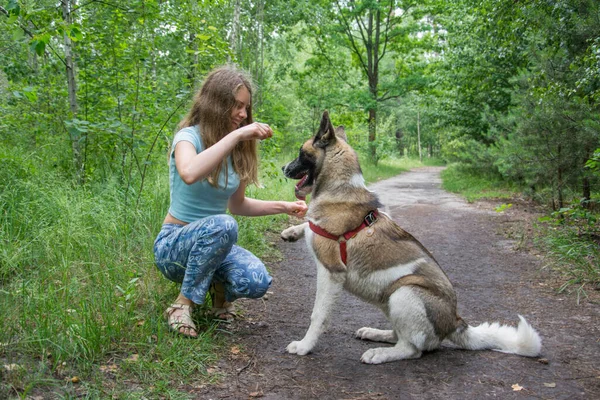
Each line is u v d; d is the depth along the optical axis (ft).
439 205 38.06
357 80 94.58
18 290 10.53
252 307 13.43
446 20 54.44
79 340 8.97
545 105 26.73
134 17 21.20
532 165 29.37
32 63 30.89
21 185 15.76
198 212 10.82
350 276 10.75
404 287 10.19
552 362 10.28
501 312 13.80
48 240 12.99
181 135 10.24
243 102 10.58
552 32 25.80
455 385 9.12
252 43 42.86
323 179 11.27
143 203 17.89
